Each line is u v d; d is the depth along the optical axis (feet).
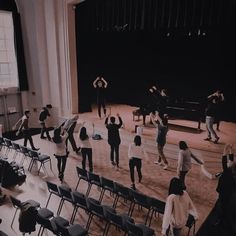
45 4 35.47
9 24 36.42
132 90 43.16
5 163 22.86
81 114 38.11
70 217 18.72
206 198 20.89
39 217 15.72
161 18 31.50
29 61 37.93
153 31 36.24
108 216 15.84
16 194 21.67
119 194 19.17
